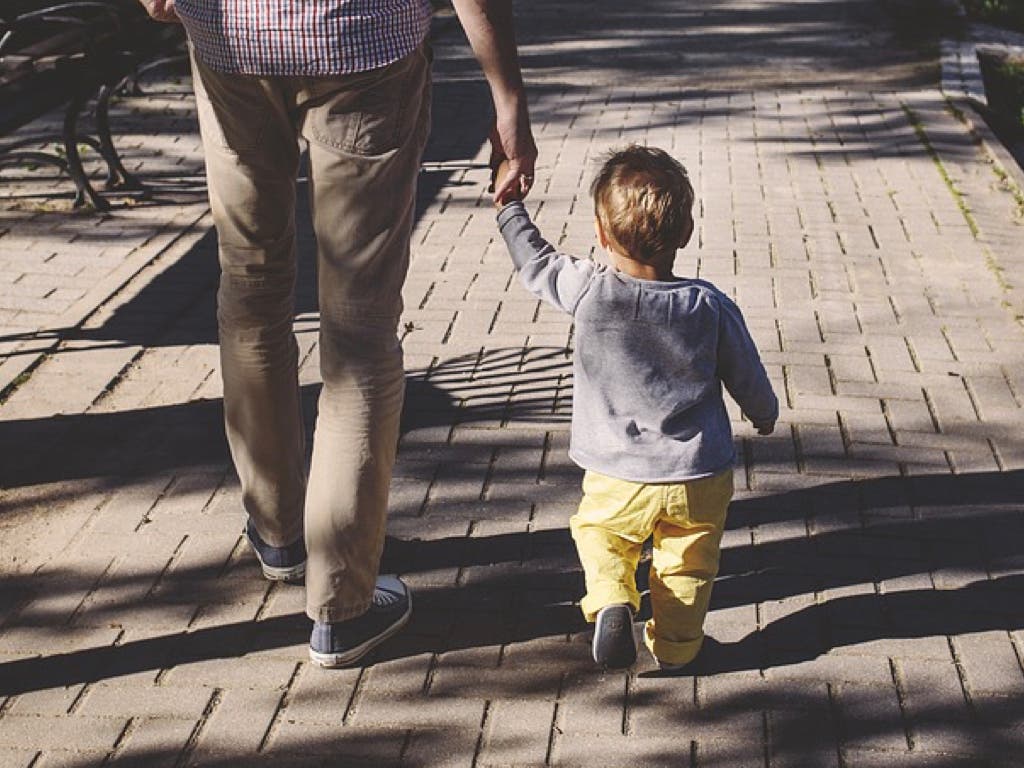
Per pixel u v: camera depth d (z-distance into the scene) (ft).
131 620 11.60
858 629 11.48
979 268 20.58
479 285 19.58
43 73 19.53
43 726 10.25
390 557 12.54
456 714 10.41
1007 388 16.26
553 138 28.25
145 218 22.85
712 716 10.39
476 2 9.59
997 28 41.52
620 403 10.25
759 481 13.93
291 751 9.98
